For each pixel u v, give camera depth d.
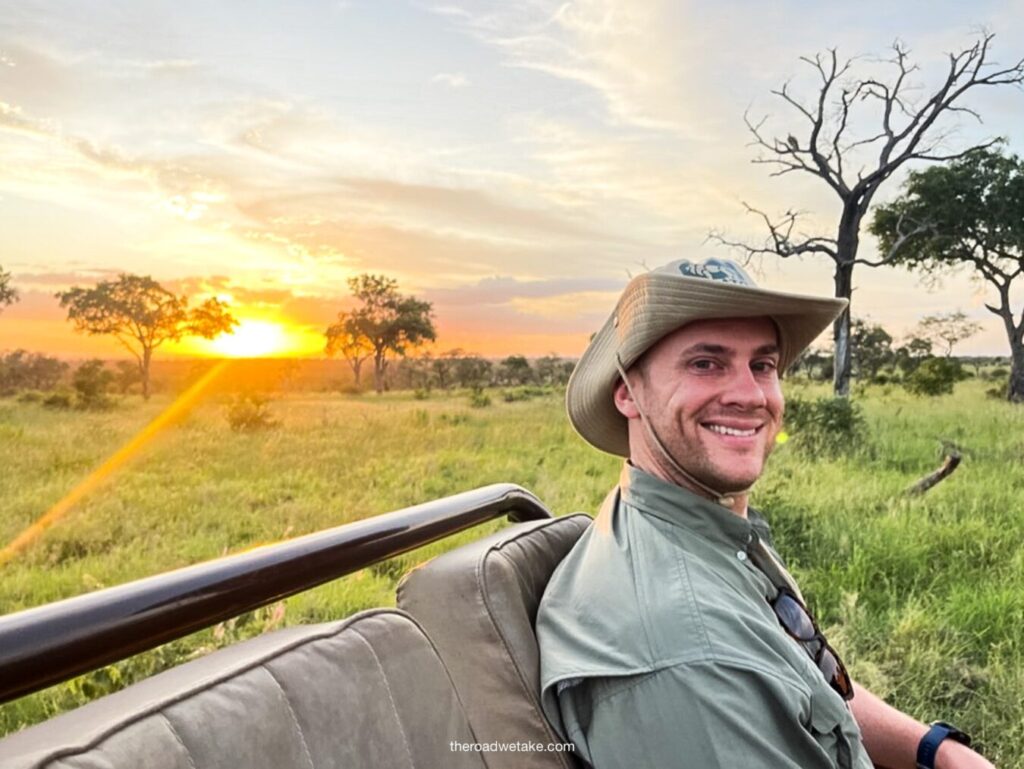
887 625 3.93
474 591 1.32
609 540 1.44
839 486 7.04
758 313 1.45
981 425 11.85
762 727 1.16
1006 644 3.70
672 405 1.46
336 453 6.87
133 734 0.70
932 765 1.69
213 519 4.46
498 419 9.81
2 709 2.04
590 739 1.24
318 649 0.93
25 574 3.20
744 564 1.43
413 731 0.97
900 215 19.95
